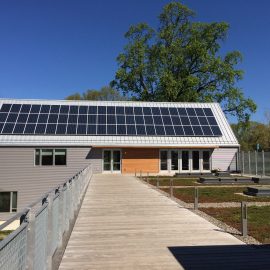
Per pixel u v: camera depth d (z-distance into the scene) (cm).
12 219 331
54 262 644
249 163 3419
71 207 1016
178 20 4906
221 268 634
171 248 769
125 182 2447
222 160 3512
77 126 3391
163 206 1390
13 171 3080
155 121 3606
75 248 768
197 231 941
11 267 319
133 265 650
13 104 3550
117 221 1083
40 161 3155
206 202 1535
